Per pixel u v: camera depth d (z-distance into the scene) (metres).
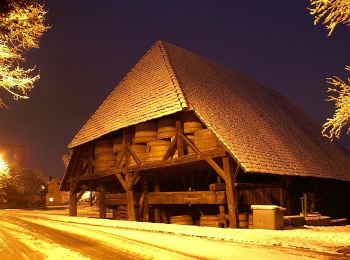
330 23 7.17
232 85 25.22
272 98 29.88
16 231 13.30
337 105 7.26
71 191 25.80
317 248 8.61
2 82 7.20
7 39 7.00
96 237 11.17
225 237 10.55
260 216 14.21
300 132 25.98
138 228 14.02
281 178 18.84
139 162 19.62
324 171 21.72
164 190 24.19
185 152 17.91
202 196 17.70
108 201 24.50
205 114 17.06
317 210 22.38
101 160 22.66
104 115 23.80
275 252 8.03
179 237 10.91
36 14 6.84
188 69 22.19
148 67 22.83
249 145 17.19
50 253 8.38
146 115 18.86
